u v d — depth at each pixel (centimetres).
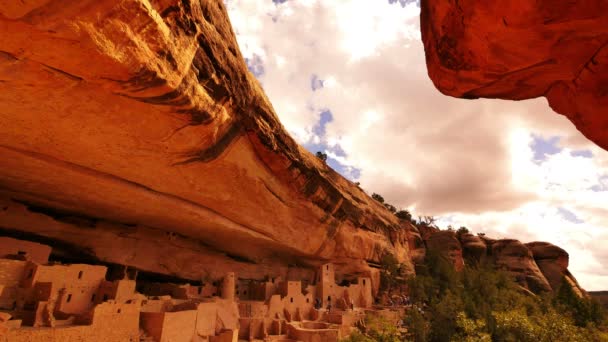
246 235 2166
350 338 2094
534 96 658
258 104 1661
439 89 727
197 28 1090
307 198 2378
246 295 2530
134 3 797
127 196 1602
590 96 538
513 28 481
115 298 1500
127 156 1334
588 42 473
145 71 942
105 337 1316
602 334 2833
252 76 1652
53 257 1858
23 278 1325
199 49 1152
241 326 1980
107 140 1212
